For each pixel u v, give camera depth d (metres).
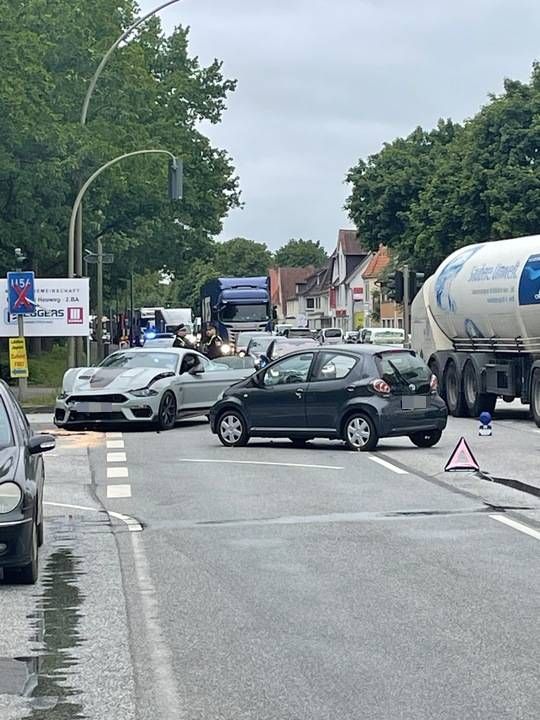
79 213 32.56
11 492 9.34
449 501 13.86
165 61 57.44
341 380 19.41
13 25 35.00
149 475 16.61
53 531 12.05
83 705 6.38
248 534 11.77
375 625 8.10
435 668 7.03
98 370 24.20
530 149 50.62
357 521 12.48
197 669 7.06
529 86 51.62
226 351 37.94
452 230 53.53
